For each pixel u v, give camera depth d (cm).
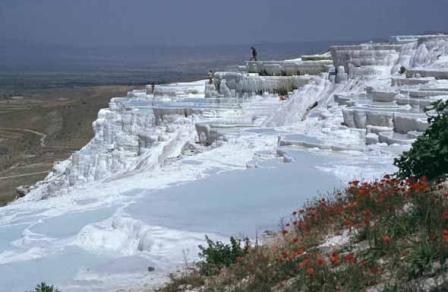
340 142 1777
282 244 906
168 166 1786
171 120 3062
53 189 3375
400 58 2531
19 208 1464
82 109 12900
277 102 2984
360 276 676
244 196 1305
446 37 2411
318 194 1249
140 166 2647
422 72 2202
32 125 12069
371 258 715
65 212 1334
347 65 2695
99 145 3459
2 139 10944
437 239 688
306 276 712
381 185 964
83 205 1382
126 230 1138
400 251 706
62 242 1134
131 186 1528
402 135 1683
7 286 925
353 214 900
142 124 3192
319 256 763
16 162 8300
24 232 1205
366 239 793
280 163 1634
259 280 759
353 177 1364
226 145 2041
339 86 2666
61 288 889
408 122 1664
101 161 3161
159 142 2788
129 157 3044
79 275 939
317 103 2689
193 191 1393
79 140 10375
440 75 2120
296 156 1664
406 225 763
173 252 995
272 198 1267
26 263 1025
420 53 2428
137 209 1252
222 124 2559
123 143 3144
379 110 1878
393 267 681
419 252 668
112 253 1076
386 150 1588
